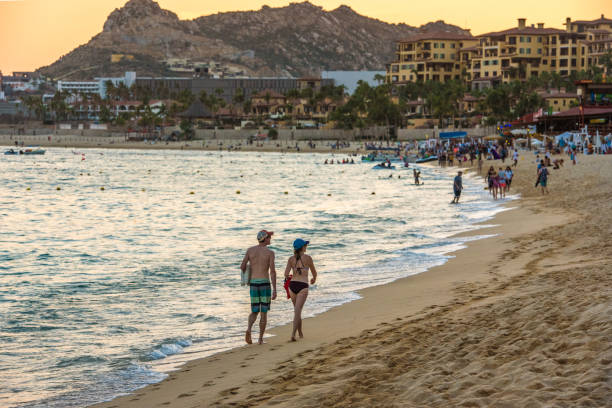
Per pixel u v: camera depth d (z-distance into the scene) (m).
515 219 43.69
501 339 14.53
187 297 25.62
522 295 19.42
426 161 156.25
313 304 22.73
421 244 36.53
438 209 56.56
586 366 11.59
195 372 15.48
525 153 126.06
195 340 19.03
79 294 27.09
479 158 104.00
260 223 53.31
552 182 68.81
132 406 13.20
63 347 18.88
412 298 22.22
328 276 28.25
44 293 27.41
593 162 88.50
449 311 19.17
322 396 11.86
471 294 21.67
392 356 14.28
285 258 34.94
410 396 11.35
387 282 25.98
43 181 115.19
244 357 16.39
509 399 10.48
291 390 12.70
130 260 36.19
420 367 13.23
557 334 14.02
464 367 12.88
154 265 34.09
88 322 21.98
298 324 17.72
